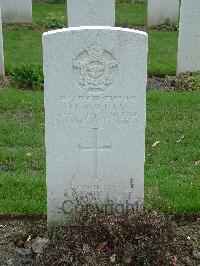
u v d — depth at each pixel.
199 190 3.28
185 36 5.19
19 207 3.12
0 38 5.09
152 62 5.77
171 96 4.66
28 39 6.88
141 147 2.84
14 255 2.81
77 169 2.87
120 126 2.81
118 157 2.86
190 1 5.08
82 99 2.76
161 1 7.65
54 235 2.84
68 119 2.79
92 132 2.81
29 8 7.76
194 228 3.02
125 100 2.77
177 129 4.09
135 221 2.76
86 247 2.72
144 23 8.06
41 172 3.48
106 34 2.68
